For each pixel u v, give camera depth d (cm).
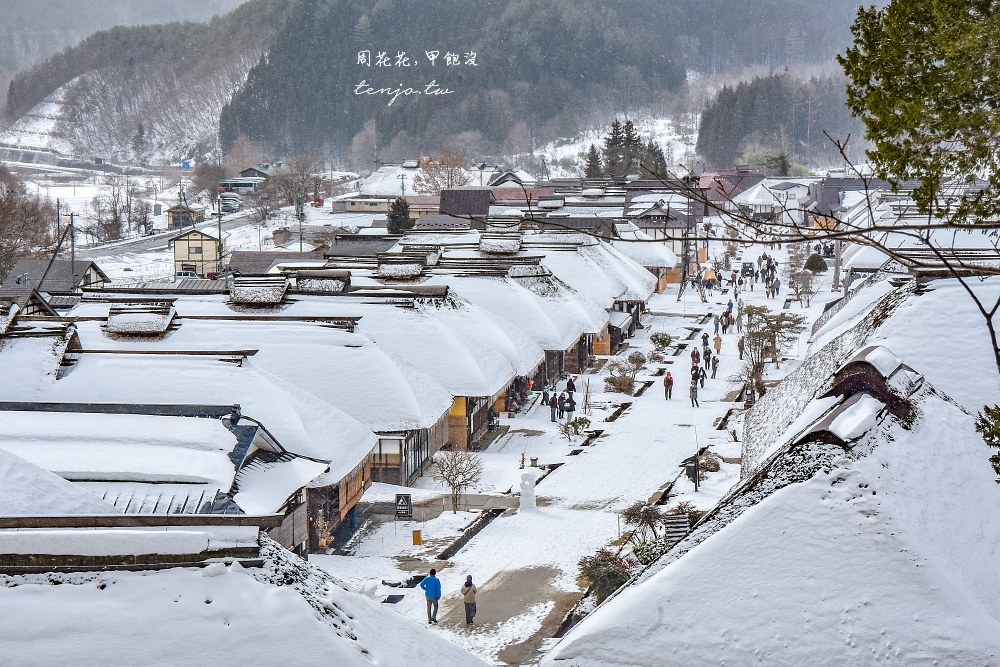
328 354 4456
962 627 1270
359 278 6362
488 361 5175
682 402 5956
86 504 1767
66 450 2928
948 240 5222
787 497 1403
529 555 3456
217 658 1174
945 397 1769
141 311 4647
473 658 1442
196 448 3006
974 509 1498
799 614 1317
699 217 12050
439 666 1358
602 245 9138
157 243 15562
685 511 3788
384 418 4291
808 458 1446
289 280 5688
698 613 1342
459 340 5175
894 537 1345
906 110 1202
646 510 3716
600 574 3017
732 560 1373
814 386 2556
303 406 3775
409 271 6219
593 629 1360
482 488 4319
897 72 1246
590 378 6688
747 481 1534
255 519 1311
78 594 1202
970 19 1215
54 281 8506
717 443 4997
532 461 4669
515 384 5762
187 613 1199
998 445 1435
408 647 1348
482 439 5197
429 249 7512
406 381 4444
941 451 1572
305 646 1190
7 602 1188
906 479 1448
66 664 1152
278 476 3177
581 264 7969
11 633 1166
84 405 3162
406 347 5022
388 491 4200
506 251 7312
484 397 4903
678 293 10131
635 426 5391
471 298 6397
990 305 2752
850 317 3872
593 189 13325
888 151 1230
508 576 3266
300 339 4534
